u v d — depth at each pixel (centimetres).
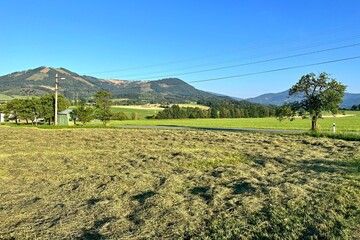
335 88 2862
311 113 2945
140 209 739
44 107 5581
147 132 2888
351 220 634
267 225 620
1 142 2047
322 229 596
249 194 827
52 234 606
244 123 6469
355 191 826
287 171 1128
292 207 711
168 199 792
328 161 1298
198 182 981
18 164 1312
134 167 1248
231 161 1365
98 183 988
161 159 1403
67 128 3559
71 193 885
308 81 2925
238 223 632
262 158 1410
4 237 594
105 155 1542
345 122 6219
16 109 5816
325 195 793
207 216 680
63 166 1279
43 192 903
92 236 597
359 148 1689
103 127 3866
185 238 580
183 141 2156
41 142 2061
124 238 582
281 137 2403
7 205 784
